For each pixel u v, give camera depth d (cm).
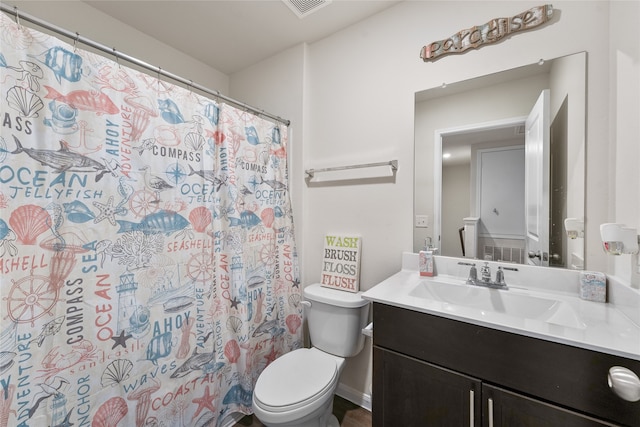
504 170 129
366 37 166
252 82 216
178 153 128
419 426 100
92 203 101
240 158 158
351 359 170
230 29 175
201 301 135
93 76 101
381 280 161
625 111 94
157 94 121
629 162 92
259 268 167
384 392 108
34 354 88
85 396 99
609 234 86
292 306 184
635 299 85
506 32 125
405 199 154
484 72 132
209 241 140
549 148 118
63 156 94
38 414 89
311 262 188
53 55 92
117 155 107
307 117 190
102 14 159
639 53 86
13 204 84
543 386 79
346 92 174
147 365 115
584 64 110
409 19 151
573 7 112
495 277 129
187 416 129
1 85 82
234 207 149
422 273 141
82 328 98
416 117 150
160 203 121
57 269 93
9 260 83
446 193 143
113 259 106
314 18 165
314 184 187
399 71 155
